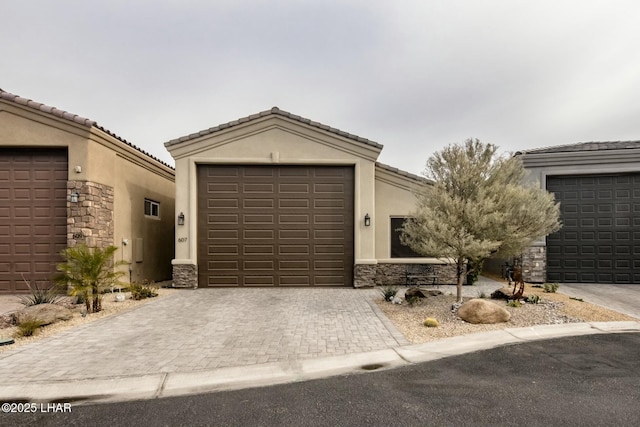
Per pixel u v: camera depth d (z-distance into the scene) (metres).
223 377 4.08
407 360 4.64
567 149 12.27
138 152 11.77
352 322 6.57
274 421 3.09
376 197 11.66
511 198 7.09
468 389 3.73
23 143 9.23
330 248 11.05
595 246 11.70
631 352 4.91
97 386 3.83
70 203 9.22
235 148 10.90
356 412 3.24
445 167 7.68
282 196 11.06
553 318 6.57
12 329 6.04
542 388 3.75
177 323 6.58
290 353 4.89
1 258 9.35
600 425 2.99
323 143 11.00
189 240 10.70
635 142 12.49
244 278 10.88
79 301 8.15
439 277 11.39
